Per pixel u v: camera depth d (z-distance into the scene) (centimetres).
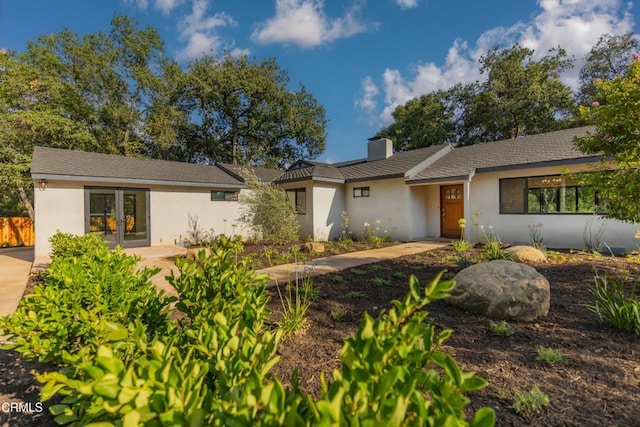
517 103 1912
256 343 126
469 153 1126
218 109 2283
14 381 235
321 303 402
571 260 612
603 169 411
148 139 1958
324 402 77
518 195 900
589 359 242
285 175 1332
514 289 333
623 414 179
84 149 1593
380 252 830
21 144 1280
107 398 91
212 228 1162
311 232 1164
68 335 195
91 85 1709
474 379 94
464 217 966
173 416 85
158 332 187
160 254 859
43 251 828
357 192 1227
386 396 90
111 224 938
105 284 232
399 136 2514
